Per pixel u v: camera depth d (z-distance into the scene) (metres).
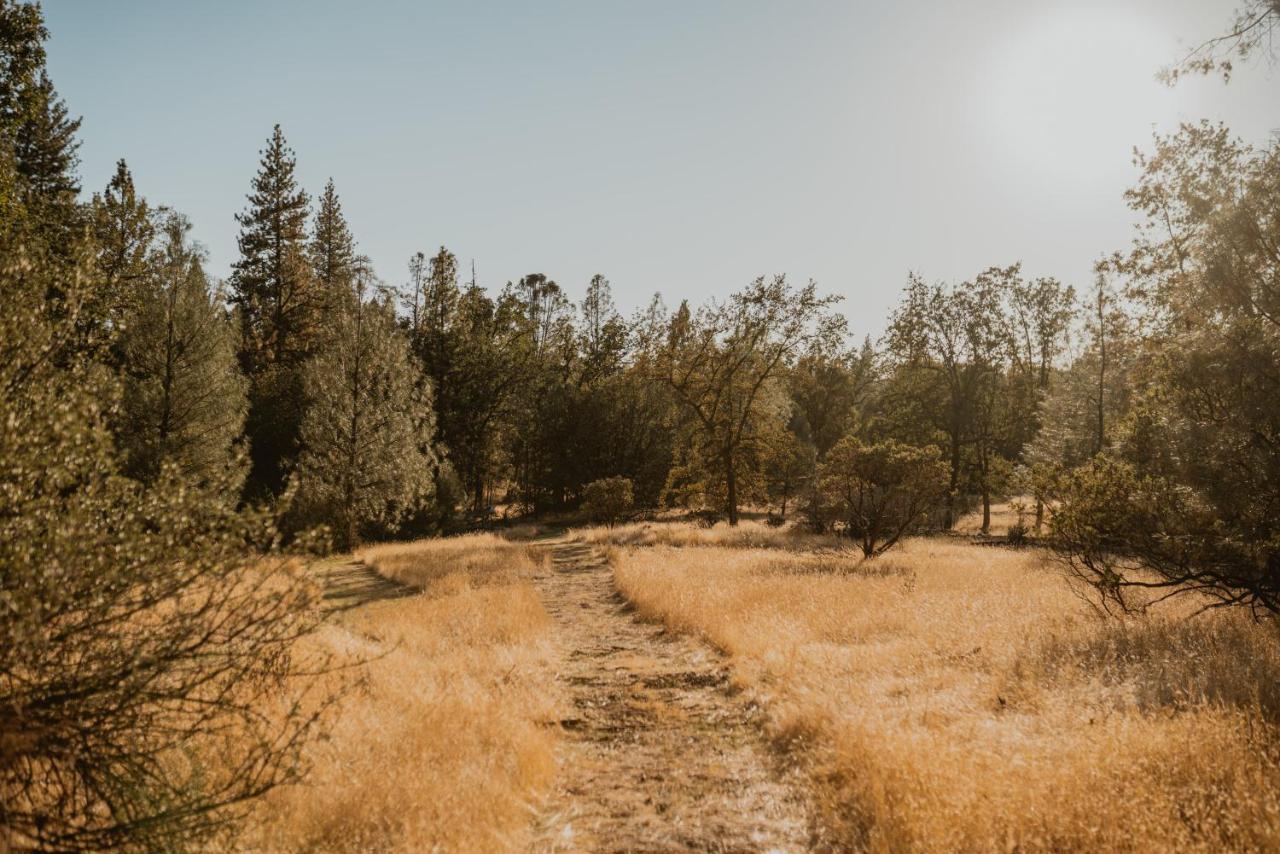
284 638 3.82
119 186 32.31
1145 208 10.73
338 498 28.62
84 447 3.53
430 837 4.43
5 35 17.45
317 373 30.44
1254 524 8.38
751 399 38.31
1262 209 8.97
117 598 3.44
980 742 5.50
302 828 4.31
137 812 3.38
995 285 44.06
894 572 17.52
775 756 6.52
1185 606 10.47
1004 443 49.09
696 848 4.81
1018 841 4.04
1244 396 8.70
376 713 6.46
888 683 7.86
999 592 13.30
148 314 26.52
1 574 3.10
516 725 6.86
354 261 57.88
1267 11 9.34
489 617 12.25
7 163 16.73
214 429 27.02
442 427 51.78
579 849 4.80
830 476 22.62
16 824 3.12
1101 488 9.74
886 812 4.62
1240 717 5.27
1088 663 7.73
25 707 3.18
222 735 4.67
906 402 48.03
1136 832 3.99
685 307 39.06
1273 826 3.87
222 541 3.67
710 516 39.53
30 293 3.90
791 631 10.80
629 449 53.53
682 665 10.17
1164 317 11.20
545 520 48.69
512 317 60.34
